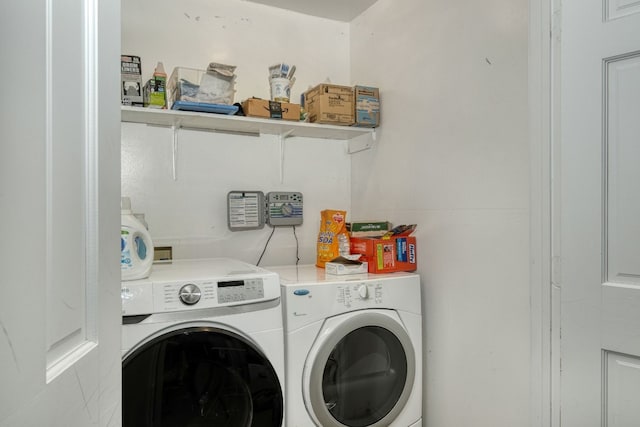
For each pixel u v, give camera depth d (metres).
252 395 1.40
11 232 0.39
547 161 1.30
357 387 1.67
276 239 2.23
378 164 2.19
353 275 1.79
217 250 2.09
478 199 1.60
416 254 1.91
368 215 2.27
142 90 1.72
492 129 1.54
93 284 0.60
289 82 2.04
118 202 0.69
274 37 2.25
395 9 2.07
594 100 1.18
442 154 1.77
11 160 0.40
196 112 1.78
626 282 1.14
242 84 2.17
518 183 1.44
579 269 1.22
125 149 1.91
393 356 1.73
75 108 0.55
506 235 1.49
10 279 0.39
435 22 1.82
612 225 1.16
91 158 0.59
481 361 1.58
